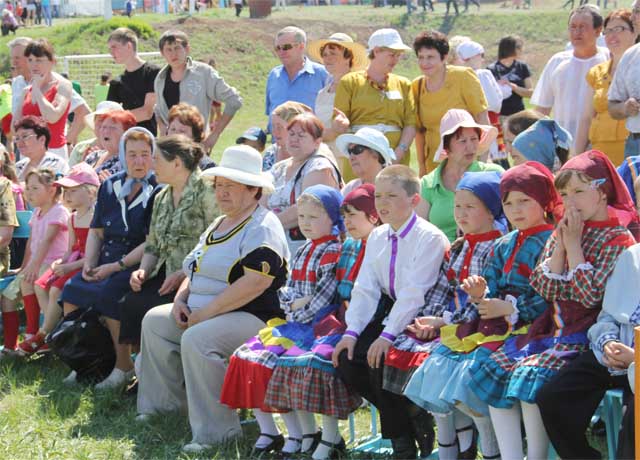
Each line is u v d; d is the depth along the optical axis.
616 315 6.51
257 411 8.35
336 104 12.30
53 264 11.39
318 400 7.72
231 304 8.69
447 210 9.45
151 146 10.73
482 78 14.67
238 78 48.47
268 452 8.27
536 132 8.84
